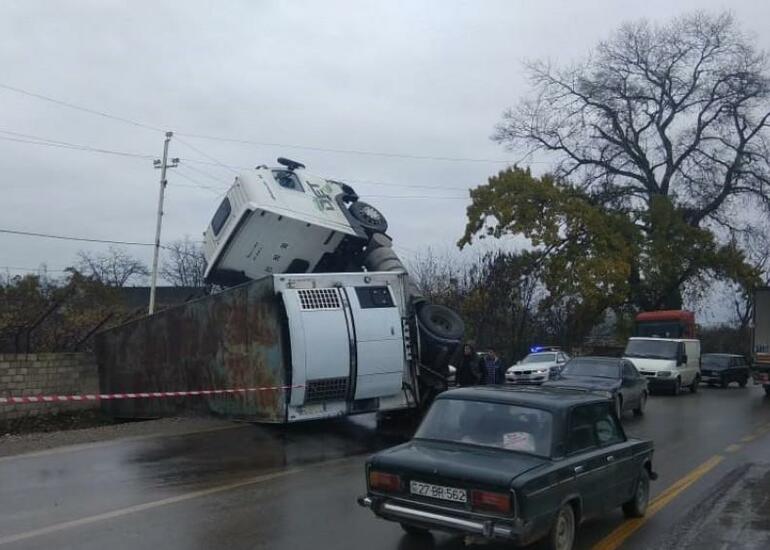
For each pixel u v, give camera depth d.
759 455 12.64
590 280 37.19
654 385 27.28
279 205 15.83
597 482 6.91
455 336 15.55
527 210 38.03
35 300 23.81
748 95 42.19
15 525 7.19
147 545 6.64
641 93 43.72
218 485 9.23
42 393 18.97
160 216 40.09
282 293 13.45
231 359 14.34
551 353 28.75
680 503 8.99
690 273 42.25
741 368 36.84
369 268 16.66
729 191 43.03
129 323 17.77
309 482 9.58
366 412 14.25
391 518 6.27
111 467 10.03
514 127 45.38
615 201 42.97
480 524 5.76
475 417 6.80
